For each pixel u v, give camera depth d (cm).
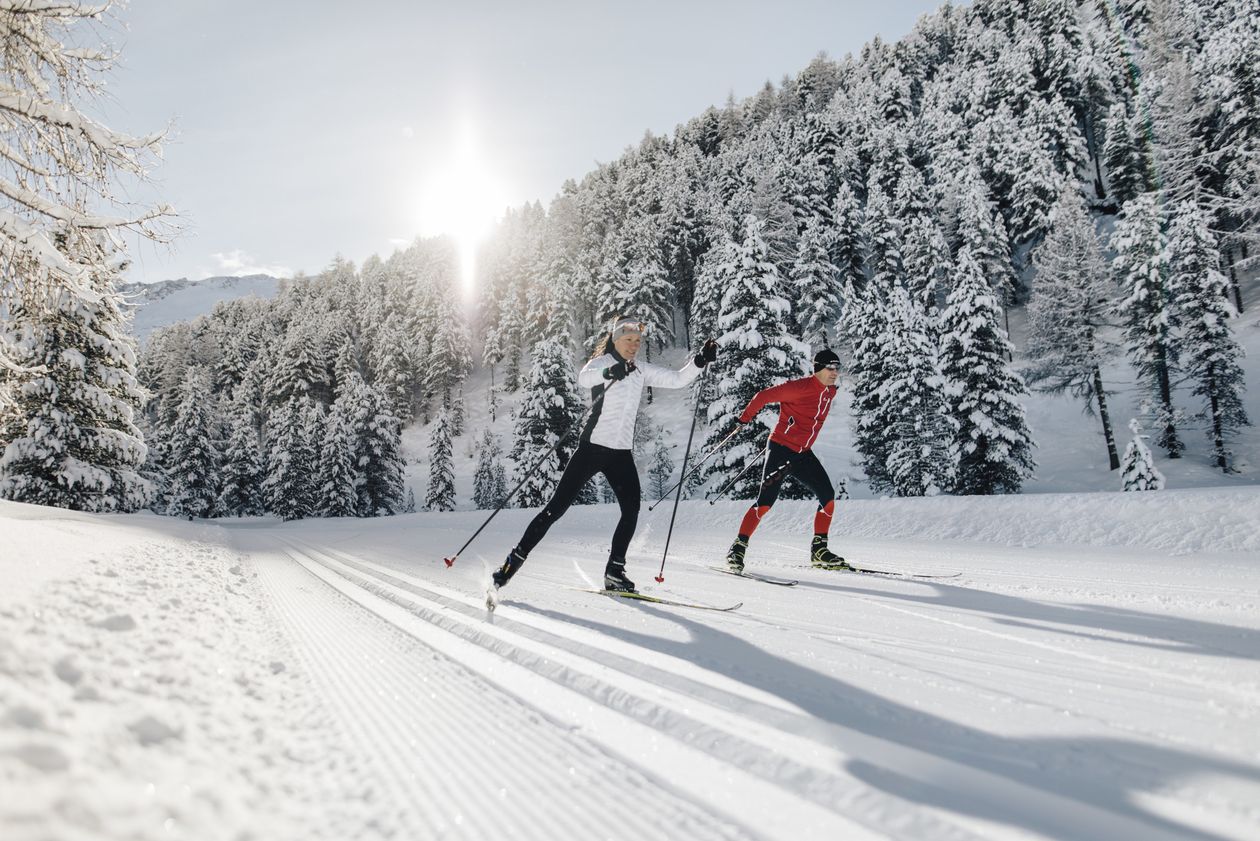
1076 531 668
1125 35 6850
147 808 109
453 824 123
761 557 627
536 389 3369
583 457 384
